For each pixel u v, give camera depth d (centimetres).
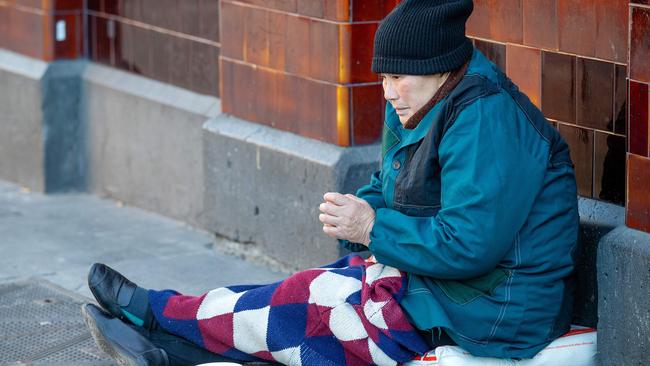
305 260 714
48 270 760
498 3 587
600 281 502
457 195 469
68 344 618
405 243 484
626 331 492
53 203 948
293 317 512
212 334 523
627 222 496
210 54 823
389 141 511
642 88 479
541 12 562
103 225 875
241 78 752
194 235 841
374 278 508
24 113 977
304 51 694
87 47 963
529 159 475
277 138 724
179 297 538
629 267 486
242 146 747
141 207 916
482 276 486
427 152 485
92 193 973
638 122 483
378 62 489
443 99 487
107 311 545
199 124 832
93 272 546
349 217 496
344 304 503
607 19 528
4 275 748
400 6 483
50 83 954
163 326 533
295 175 706
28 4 960
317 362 510
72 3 952
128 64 916
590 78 541
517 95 491
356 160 680
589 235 538
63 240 834
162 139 877
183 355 532
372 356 500
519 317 486
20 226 873
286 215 722
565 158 498
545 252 486
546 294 489
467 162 468
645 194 485
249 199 751
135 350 521
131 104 904
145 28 888
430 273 482
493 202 464
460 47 483
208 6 818
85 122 966
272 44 720
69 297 690
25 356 603
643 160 484
